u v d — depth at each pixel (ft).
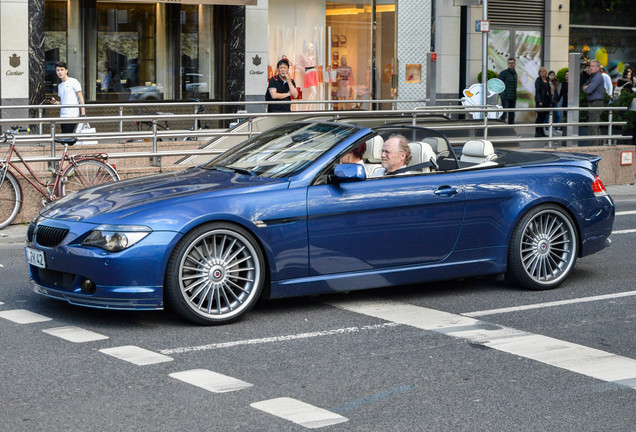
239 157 26.40
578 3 99.30
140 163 51.49
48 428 15.99
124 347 21.04
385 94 88.12
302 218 23.72
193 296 22.68
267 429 16.05
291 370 19.48
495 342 21.83
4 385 18.30
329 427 16.19
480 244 26.40
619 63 102.73
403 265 25.32
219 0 74.08
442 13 89.81
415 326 23.22
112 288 22.00
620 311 25.08
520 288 27.66
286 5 81.87
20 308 24.75
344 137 25.35
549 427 16.35
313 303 25.62
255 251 23.29
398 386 18.51
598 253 33.81
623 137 55.31
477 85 71.92
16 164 39.52
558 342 21.89
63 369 19.38
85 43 73.15
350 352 20.89
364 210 24.45
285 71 54.70
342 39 85.15
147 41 75.97
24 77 69.87
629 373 19.56
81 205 23.63
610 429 16.30
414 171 25.88
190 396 17.75
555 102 87.25
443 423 16.47
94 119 42.04
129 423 16.26
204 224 22.68
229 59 78.95
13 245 35.04
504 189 26.61
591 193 28.12
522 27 95.25
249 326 23.07
